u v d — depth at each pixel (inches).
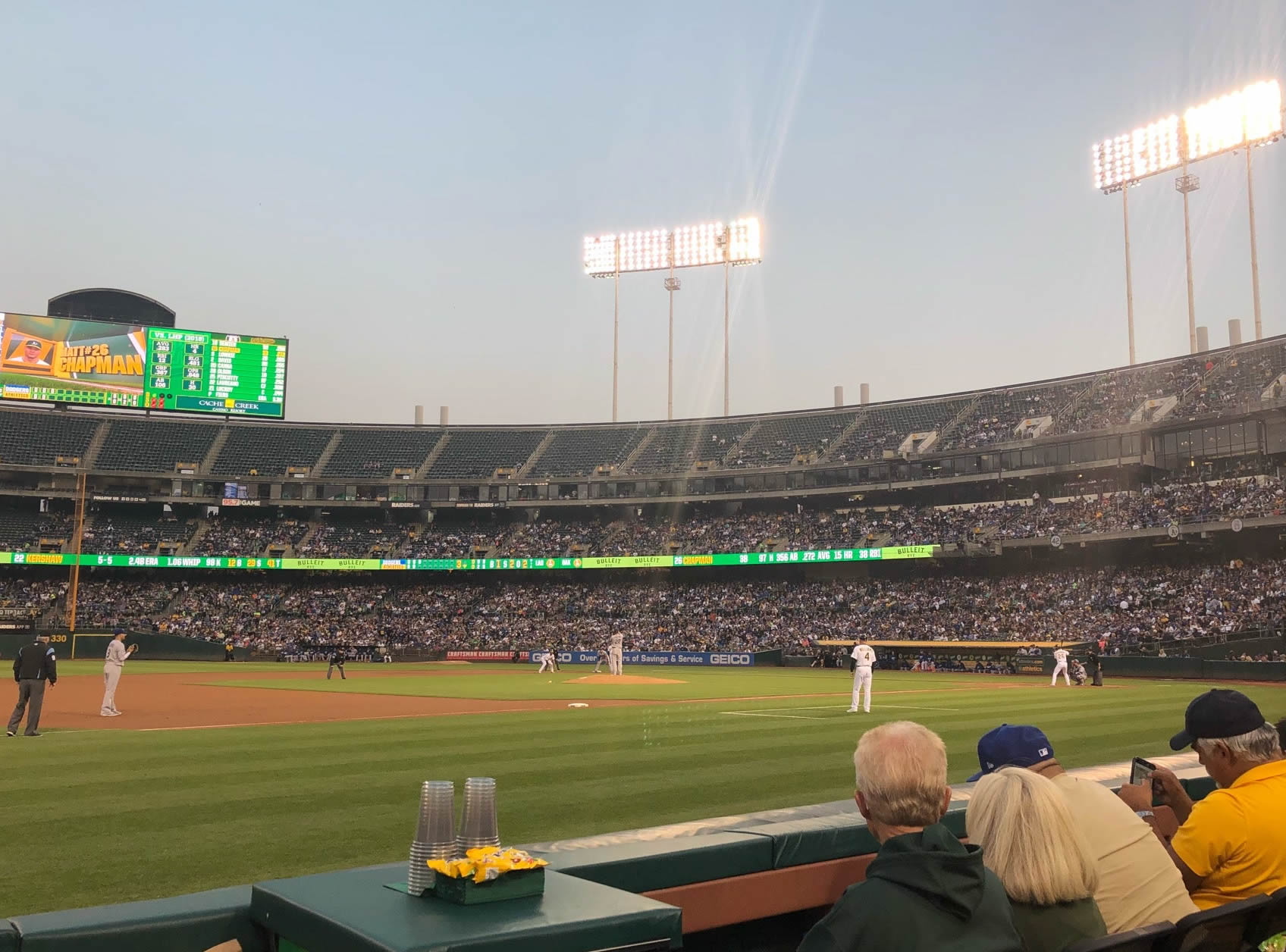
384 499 2930.6
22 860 301.9
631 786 448.1
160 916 138.6
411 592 2908.5
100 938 133.6
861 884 127.6
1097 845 167.3
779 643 2443.4
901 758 137.9
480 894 131.6
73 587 2501.2
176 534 2815.0
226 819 367.2
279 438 3021.7
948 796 141.3
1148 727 759.7
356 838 333.4
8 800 408.8
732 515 2901.1
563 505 2903.5
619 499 2876.5
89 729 724.7
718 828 203.2
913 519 2615.7
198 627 2618.1
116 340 2726.4
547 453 3031.5
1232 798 175.5
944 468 2598.4
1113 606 2142.0
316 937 127.4
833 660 2292.1
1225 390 2269.9
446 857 138.0
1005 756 184.1
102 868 291.4
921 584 2519.7
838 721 791.7
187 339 2770.7
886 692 1272.1
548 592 2881.4
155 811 384.2
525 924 123.0
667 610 2706.7
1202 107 2399.1
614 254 3110.2
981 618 2274.9
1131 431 2303.2
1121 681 1686.8
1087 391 2566.4
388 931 119.3
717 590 2743.6
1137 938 129.9
